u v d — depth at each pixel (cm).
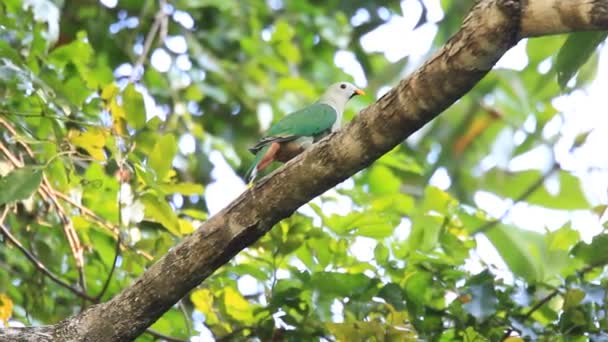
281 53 1652
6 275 1227
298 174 784
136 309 819
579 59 872
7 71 1041
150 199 1002
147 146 1026
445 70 730
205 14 1709
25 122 1159
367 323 931
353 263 1042
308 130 1049
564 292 984
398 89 751
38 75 1132
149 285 816
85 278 1173
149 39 1478
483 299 952
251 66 1639
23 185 937
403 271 1025
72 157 1020
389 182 1550
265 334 1009
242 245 805
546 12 702
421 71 741
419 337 979
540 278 1041
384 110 755
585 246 971
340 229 1033
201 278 813
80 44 1230
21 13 1202
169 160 991
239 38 1645
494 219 1087
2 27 1158
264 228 802
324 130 1062
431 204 1090
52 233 1170
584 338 966
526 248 1066
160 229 1160
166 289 814
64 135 1058
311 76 1758
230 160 1484
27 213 1154
